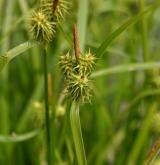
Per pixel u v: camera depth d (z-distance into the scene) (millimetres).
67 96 226
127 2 481
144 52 368
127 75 444
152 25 464
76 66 211
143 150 371
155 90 335
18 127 393
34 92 401
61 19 223
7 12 403
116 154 430
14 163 423
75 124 216
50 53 391
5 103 415
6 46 396
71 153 326
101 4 412
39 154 351
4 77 421
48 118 247
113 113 440
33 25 218
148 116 347
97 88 417
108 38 233
